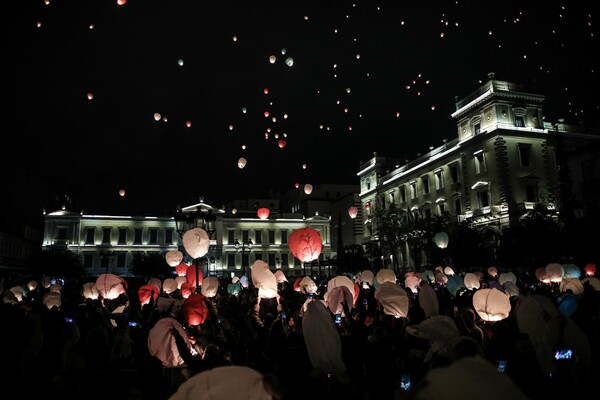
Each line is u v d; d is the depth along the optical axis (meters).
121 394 6.39
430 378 2.13
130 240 80.31
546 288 17.09
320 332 5.31
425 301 9.48
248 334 9.38
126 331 8.30
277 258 84.00
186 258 76.94
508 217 45.81
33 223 75.62
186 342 6.95
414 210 61.84
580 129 52.88
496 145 48.16
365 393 5.95
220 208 86.44
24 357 6.41
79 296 18.59
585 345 5.47
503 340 6.89
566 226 32.59
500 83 50.03
